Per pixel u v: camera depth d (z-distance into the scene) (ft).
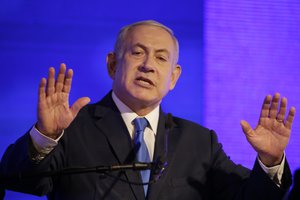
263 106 20.20
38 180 19.16
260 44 37.11
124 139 20.88
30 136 18.90
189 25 37.19
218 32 37.19
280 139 19.97
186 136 21.79
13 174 17.78
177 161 21.01
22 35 36.24
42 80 18.61
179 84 36.35
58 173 17.69
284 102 19.93
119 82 21.57
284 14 37.42
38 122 18.80
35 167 18.78
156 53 21.62
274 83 36.70
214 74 36.68
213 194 21.75
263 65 36.88
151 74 21.18
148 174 20.30
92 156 20.40
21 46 36.17
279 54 37.01
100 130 21.07
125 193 19.79
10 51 36.06
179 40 37.04
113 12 37.01
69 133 20.77
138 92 21.03
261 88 36.63
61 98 18.90
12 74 35.96
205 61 36.83
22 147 18.97
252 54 37.01
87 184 19.84
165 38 21.98
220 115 36.24
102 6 36.96
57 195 20.25
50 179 19.97
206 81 36.58
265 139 19.90
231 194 21.25
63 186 20.07
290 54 37.04
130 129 21.38
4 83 35.81
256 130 20.01
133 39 21.81
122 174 20.04
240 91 36.58
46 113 18.65
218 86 36.55
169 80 21.90
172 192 20.30
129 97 21.35
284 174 20.12
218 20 37.24
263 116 20.17
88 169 17.67
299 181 15.52
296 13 37.45
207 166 21.54
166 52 21.75
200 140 22.06
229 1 37.42
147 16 37.24
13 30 36.19
